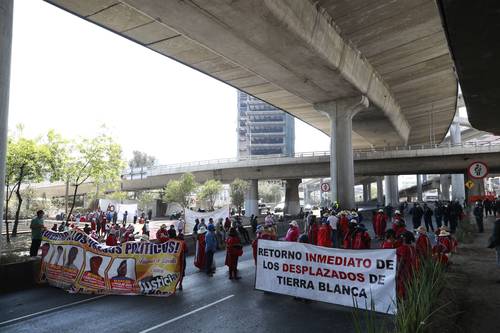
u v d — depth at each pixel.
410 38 24.77
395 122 42.31
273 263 9.44
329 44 22.36
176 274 10.10
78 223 27.81
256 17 17.64
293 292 9.01
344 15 21.66
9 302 9.55
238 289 10.51
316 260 8.69
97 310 8.67
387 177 70.38
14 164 20.16
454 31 6.61
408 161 45.72
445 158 44.69
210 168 58.06
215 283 11.44
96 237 18.28
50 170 22.22
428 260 7.83
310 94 30.89
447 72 32.41
